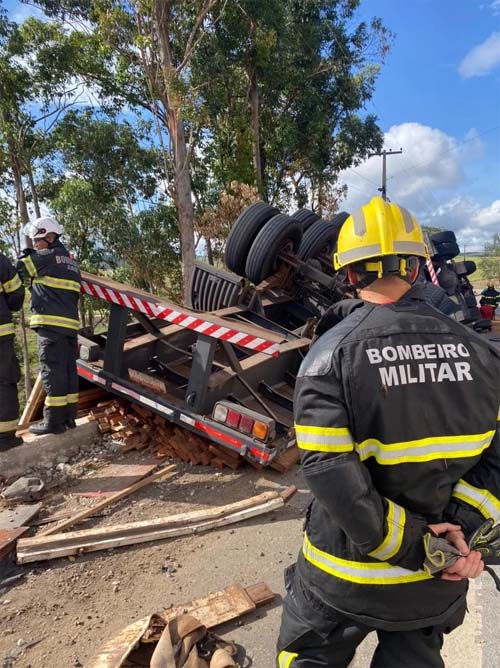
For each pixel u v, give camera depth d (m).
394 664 1.45
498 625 2.67
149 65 18.38
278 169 24.91
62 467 4.43
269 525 3.65
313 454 1.30
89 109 22.28
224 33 19.23
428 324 1.39
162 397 4.55
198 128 20.36
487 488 1.41
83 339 4.98
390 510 1.29
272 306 6.62
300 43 22.20
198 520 3.61
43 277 4.30
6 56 20.98
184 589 3.01
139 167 21.73
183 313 4.30
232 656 2.43
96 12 18.53
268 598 2.84
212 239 19.83
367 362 1.30
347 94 24.11
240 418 3.98
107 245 20.70
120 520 3.72
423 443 1.31
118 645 2.33
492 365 1.39
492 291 17.05
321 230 7.29
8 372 4.16
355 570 1.39
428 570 1.31
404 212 1.54
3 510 3.78
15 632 2.70
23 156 21.53
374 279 1.49
